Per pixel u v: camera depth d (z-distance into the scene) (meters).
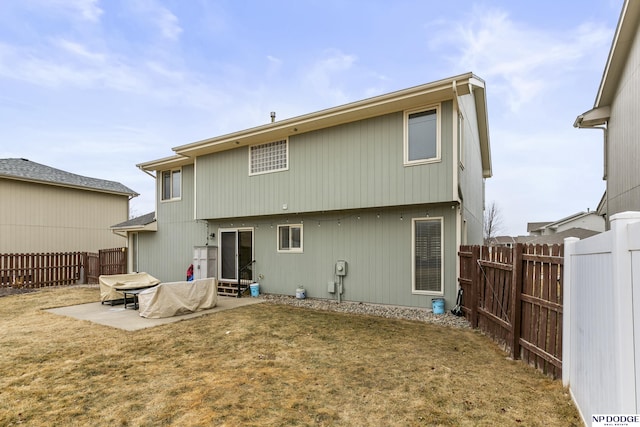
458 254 7.57
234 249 11.49
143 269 14.02
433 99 7.43
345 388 3.80
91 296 10.70
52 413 3.32
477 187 12.33
